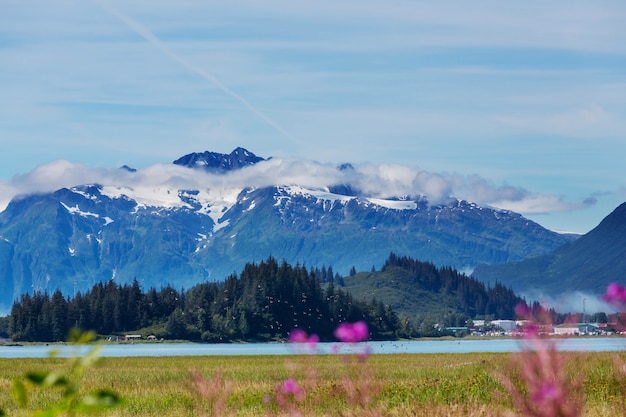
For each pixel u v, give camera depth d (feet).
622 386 165.27
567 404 54.08
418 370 375.25
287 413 151.74
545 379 54.03
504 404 154.20
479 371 273.75
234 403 199.11
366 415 114.62
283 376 371.35
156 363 569.23
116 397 38.60
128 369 472.03
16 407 219.61
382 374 344.69
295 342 86.58
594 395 165.99
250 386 258.98
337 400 166.81
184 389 268.00
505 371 220.84
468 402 162.50
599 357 245.24
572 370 192.54
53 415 38.29
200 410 184.75
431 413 139.03
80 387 299.99
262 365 514.68
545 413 53.52
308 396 171.12
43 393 249.14
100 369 469.98
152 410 211.82
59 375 38.40
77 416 119.55
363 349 99.96
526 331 54.34
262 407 195.21
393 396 200.23
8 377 401.90
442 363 475.31
